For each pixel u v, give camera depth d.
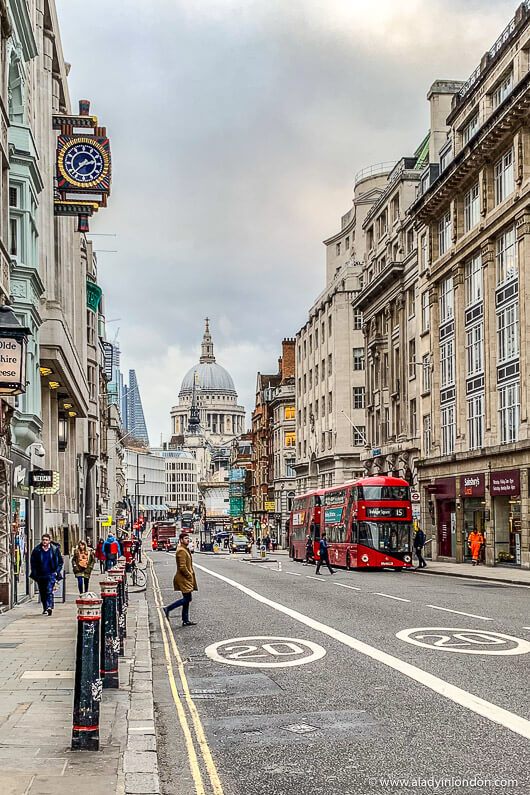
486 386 41.91
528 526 37.41
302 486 90.50
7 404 20.98
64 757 7.28
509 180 40.38
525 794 6.48
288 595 25.14
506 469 39.50
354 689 10.70
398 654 13.30
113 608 10.95
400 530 40.41
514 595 24.80
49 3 33.09
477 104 44.47
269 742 8.30
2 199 22.20
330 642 14.86
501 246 41.34
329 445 78.75
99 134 33.16
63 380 35.66
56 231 38.59
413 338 56.69
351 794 6.60
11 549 21.56
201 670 12.70
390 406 60.53
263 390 119.94
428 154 60.09
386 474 60.34
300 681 11.41
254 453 130.25
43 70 32.19
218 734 8.72
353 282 75.81
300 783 6.94
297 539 57.34
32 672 11.81
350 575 37.00
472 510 44.69
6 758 7.24
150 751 7.61
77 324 53.22
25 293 25.38
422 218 51.28
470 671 11.66
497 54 41.38
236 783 7.02
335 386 75.81
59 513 40.16
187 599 18.66
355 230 80.69
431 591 26.41
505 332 40.66
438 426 49.97
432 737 8.21
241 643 15.27
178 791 6.85
